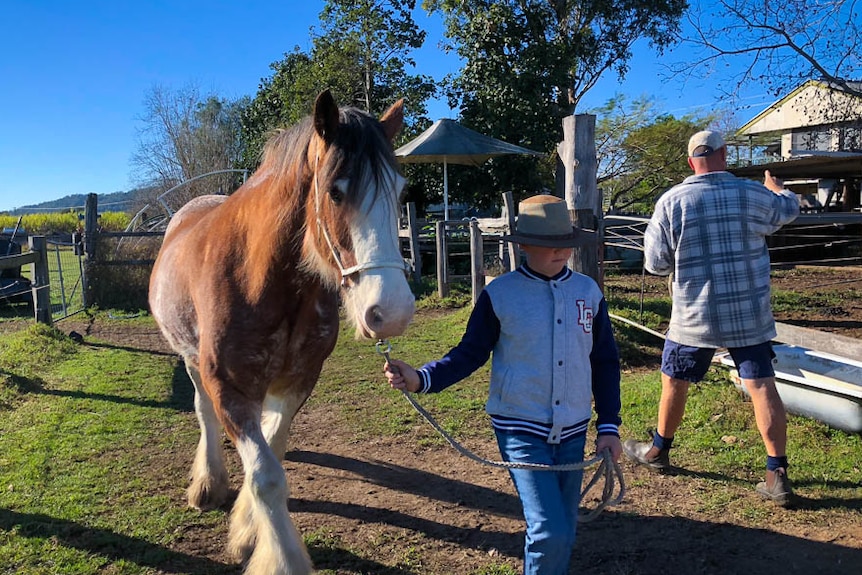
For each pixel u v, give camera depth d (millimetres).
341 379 5641
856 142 11352
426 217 16359
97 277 9906
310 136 2301
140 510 3189
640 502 3215
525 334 2070
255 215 2490
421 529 3020
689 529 2943
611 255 13633
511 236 2080
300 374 2781
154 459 3865
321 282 2539
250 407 2535
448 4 17969
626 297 9016
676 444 3867
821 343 4770
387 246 1983
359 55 17906
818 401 3895
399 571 2662
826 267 12922
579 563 2703
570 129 5445
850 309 8688
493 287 2146
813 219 8805
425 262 12328
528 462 2025
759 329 3125
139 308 9844
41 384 5414
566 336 2068
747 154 28297
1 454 3859
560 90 18219
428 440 4172
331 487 3508
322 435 4316
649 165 23109
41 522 3021
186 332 2977
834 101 11289
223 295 2518
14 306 10438
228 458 4008
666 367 3387
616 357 2221
